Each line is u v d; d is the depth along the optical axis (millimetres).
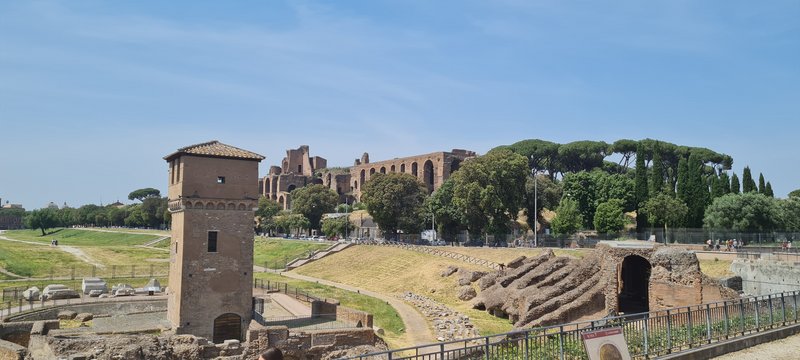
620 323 23328
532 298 46844
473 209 100000
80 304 56938
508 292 55094
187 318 45406
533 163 160625
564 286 46594
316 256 114312
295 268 109625
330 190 174125
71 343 33438
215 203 47156
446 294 69688
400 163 183375
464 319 53938
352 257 106438
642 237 85500
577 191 111562
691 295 38469
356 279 91312
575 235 96375
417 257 93688
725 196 83750
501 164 98125
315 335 40219
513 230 115875
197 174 46656
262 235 177875
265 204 188250
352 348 40562
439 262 86250
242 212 48406
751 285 46781
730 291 37719
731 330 25562
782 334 26125
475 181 99125
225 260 47281
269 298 64125
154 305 60281
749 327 26359
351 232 146500
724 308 25250
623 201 103625
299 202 167875
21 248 113000
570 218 94562
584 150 151625
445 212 115562
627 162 150500
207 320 46125
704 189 88750
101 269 97000
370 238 136625
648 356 21578
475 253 87812
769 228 80625
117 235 188125
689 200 89500
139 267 101500
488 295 59031
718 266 54188
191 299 45656
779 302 29188
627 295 55312
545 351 21438
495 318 55250
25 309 53688
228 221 47750
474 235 104188
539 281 53844
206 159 47156
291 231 166125
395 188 121500
